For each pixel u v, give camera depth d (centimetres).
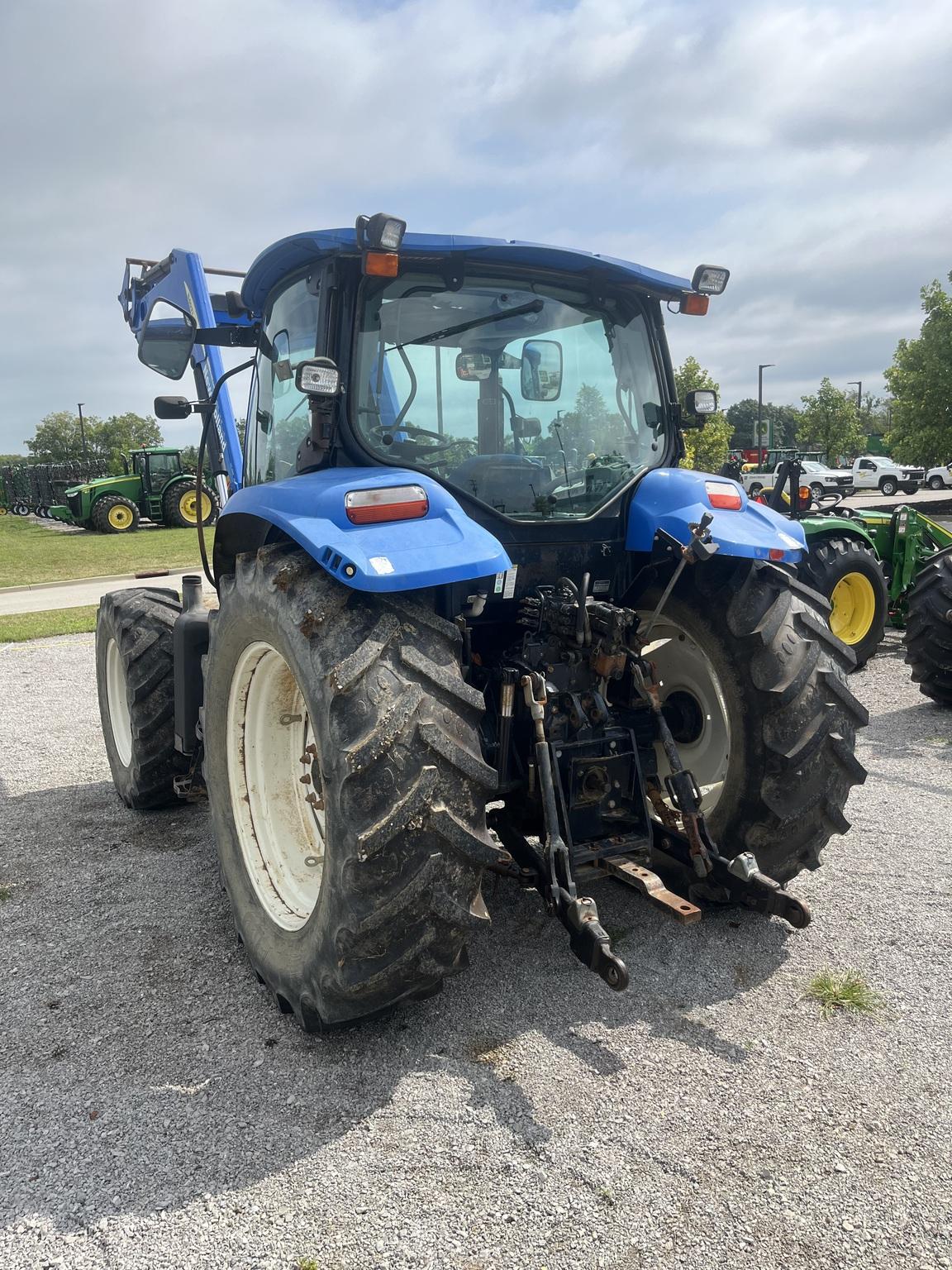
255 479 364
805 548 313
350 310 277
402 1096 231
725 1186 199
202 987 289
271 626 255
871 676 719
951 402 3081
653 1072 238
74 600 1327
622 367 325
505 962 295
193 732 392
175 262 514
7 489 3656
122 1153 214
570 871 264
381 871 219
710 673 312
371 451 280
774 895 274
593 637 285
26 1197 202
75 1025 268
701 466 3441
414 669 230
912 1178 201
